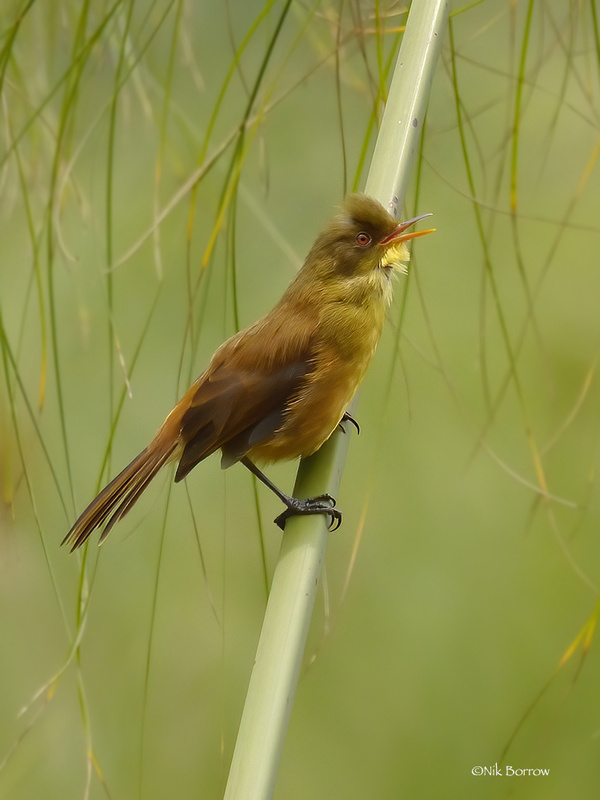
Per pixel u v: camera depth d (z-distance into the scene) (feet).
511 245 34.17
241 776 16.35
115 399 31.09
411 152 22.54
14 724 31.65
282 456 26.32
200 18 26.08
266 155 26.22
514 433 36.52
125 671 33.17
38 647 31.19
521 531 37.63
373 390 35.09
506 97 26.37
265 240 29.19
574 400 36.22
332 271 26.09
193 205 21.81
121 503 25.03
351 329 25.70
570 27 22.59
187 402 26.40
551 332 36.14
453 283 32.76
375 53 24.38
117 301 30.35
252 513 33.42
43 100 23.99
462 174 25.58
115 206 29.17
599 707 36.35
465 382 35.68
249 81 26.35
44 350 21.84
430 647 37.58
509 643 37.55
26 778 32.04
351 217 25.68
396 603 37.58
